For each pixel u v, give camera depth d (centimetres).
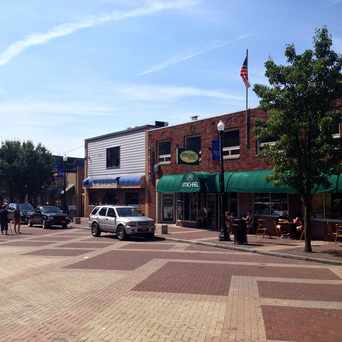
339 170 1880
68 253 1948
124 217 2578
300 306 991
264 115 2706
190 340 748
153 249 2092
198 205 3259
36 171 5381
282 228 2523
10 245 2306
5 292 1141
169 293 1116
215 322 856
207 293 1118
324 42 1898
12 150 5400
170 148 3484
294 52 1928
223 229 2389
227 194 2984
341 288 1194
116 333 786
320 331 802
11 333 792
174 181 3247
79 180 5075
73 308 970
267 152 1986
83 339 752
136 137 3862
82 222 4156
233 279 1313
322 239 2388
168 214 3534
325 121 1780
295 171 1917
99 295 1098
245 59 2838
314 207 2439
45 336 771
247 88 2820
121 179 3950
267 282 1273
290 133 1878
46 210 3612
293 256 1809
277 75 1923
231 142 2956
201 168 3172
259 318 888
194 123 3238
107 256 1836
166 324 842
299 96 1883
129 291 1141
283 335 777
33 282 1273
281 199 2620
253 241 2345
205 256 1845
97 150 4400
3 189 5788
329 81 1862
